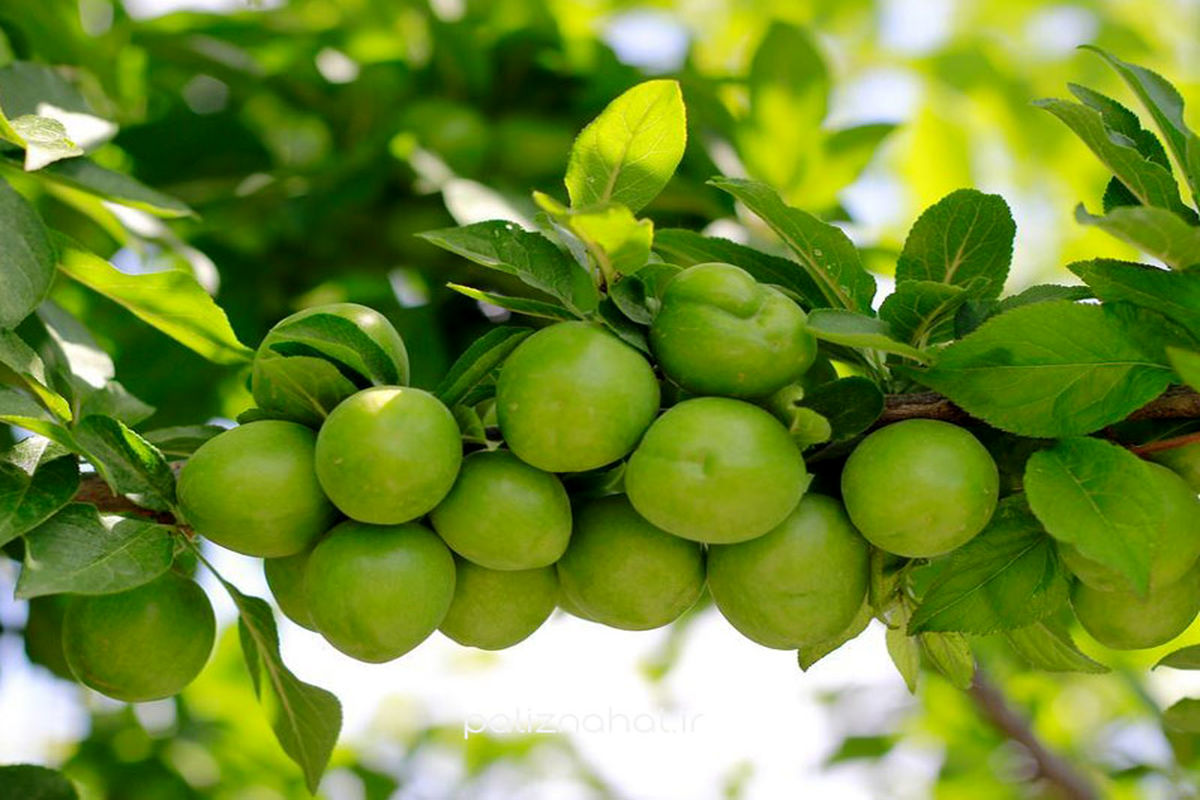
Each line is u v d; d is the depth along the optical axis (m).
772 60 1.12
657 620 0.85
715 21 1.47
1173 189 0.85
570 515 0.84
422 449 0.82
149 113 1.16
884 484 0.83
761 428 0.83
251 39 1.13
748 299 0.83
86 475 0.86
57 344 0.94
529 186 1.09
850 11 1.47
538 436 0.82
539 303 0.85
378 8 1.16
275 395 0.85
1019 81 1.41
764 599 0.84
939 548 0.83
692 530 0.83
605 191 0.86
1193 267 0.82
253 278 1.10
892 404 0.85
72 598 0.87
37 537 0.83
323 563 0.83
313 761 0.88
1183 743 1.20
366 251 1.10
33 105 0.99
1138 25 1.54
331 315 0.84
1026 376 0.84
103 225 1.03
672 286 0.84
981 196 0.87
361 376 0.85
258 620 0.87
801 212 0.86
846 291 0.87
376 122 1.14
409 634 0.83
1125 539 0.81
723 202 1.08
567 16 1.23
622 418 0.83
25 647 1.03
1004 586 0.85
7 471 0.84
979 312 0.86
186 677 0.87
